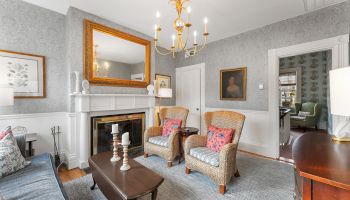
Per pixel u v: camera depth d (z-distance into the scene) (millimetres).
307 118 5480
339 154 1072
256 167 2773
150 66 3998
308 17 2861
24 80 2596
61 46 2975
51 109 2852
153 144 3037
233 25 3367
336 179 743
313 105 5699
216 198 1934
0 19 2420
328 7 2670
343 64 2510
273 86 3270
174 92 5191
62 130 2938
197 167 2303
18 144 1939
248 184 2229
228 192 2049
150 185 1444
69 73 2762
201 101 4578
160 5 2684
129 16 3059
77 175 2494
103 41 3148
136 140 3736
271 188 2127
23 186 1388
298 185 1032
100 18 3096
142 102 3732
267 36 3355
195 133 3094
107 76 3211
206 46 4449
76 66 2805
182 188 2139
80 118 2820
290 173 2545
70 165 2705
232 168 2197
